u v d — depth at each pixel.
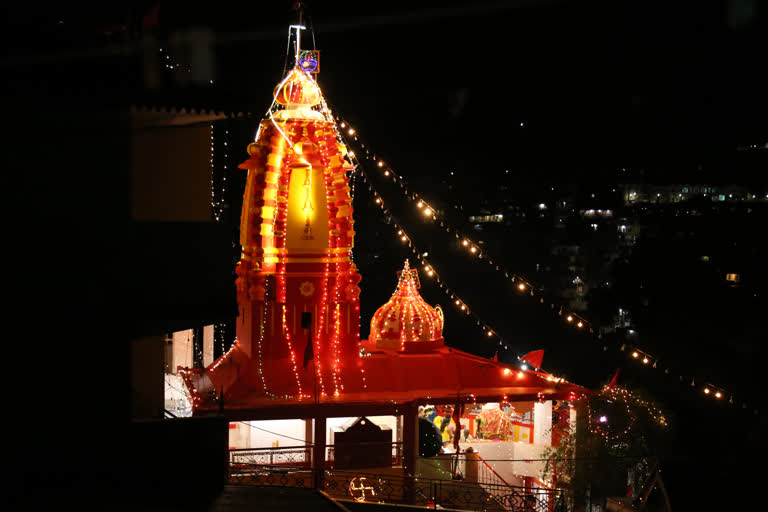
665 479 11.41
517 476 21.44
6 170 8.18
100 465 9.02
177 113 10.37
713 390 19.75
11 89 8.24
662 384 26.08
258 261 19.36
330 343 19.80
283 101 20.41
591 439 19.44
